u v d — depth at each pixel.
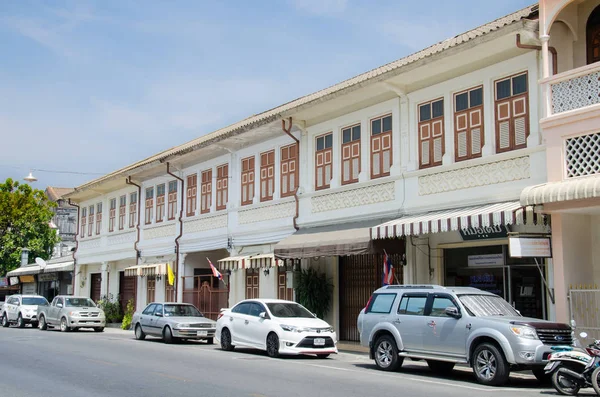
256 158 25.39
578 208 13.65
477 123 16.95
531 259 16.14
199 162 29.23
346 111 21.05
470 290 13.79
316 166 22.30
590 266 14.66
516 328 11.98
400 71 17.66
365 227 18.98
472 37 15.68
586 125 13.85
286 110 21.66
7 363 15.73
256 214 24.89
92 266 40.19
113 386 11.93
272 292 24.33
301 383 12.26
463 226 15.20
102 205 38.69
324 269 22.34
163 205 31.95
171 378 12.94
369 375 13.66
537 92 15.47
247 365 15.36
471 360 12.59
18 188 46.66
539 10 14.99
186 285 29.78
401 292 14.66
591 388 11.95
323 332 17.42
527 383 12.76
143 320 24.16
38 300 33.91
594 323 13.81
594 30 15.61
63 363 15.66
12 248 45.56
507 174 15.84
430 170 17.75
